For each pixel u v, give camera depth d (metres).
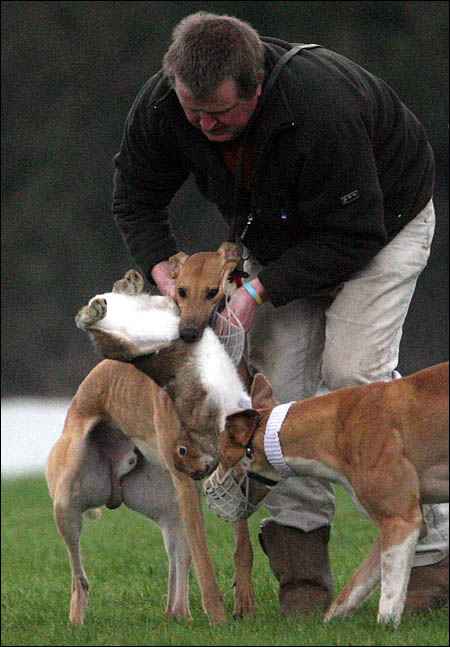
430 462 9.23
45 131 65.62
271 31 64.00
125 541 17.78
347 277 10.80
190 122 10.44
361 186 10.32
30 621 12.21
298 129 10.17
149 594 13.21
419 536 9.28
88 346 61.91
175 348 10.09
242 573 11.13
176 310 10.38
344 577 12.94
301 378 11.55
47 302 62.69
